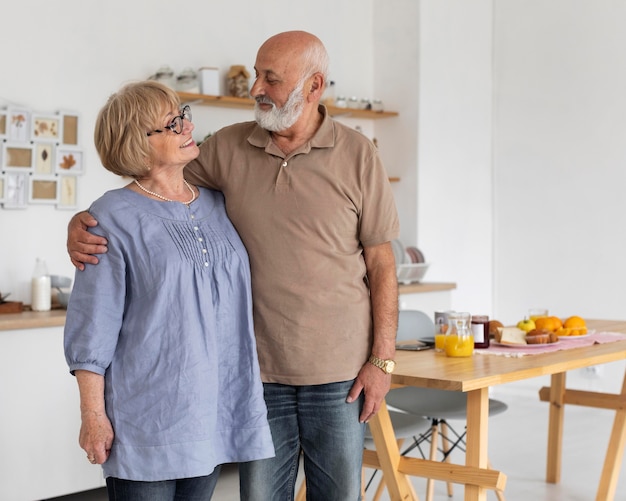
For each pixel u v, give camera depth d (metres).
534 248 6.02
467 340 2.96
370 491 3.96
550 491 3.90
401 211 5.77
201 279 1.97
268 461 2.27
